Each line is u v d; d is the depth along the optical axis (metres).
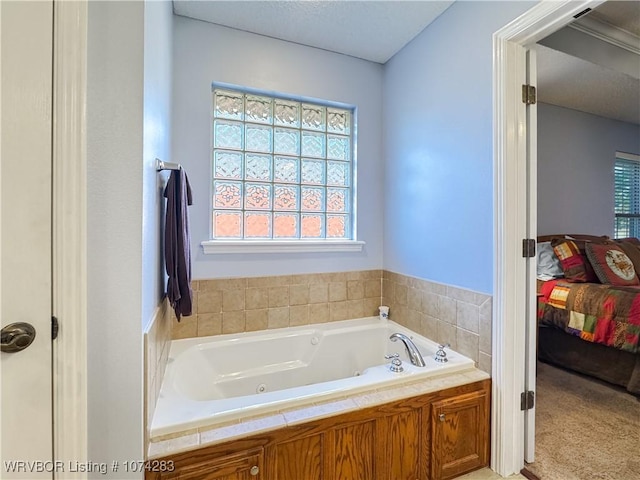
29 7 0.80
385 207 2.53
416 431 1.42
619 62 2.32
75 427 0.85
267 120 2.27
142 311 1.01
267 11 1.93
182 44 1.98
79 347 0.86
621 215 3.90
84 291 0.86
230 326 2.10
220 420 1.18
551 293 2.66
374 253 2.53
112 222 0.97
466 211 1.75
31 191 0.81
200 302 2.03
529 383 1.59
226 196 2.16
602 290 2.37
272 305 2.21
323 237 2.44
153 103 1.23
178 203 1.42
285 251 2.24
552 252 2.91
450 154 1.86
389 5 1.86
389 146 2.47
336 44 2.27
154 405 1.21
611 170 3.77
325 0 1.83
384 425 1.35
